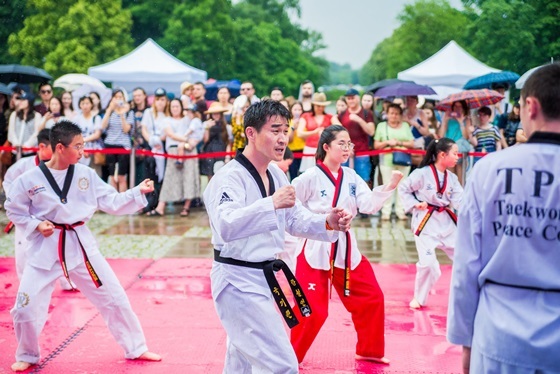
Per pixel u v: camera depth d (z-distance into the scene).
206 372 5.13
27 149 11.16
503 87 12.72
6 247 9.27
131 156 11.39
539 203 2.83
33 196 5.03
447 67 15.32
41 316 5.09
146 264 8.41
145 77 16.11
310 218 3.97
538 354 2.78
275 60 44.69
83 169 5.18
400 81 12.12
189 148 11.61
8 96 13.45
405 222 11.30
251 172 3.85
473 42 22.23
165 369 5.18
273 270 3.84
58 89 28.28
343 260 5.11
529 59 20.25
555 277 2.81
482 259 2.95
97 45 29.95
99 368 5.18
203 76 17.17
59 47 28.48
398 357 5.45
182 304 6.80
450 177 6.64
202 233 10.34
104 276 5.21
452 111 10.98
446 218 6.70
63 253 5.07
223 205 3.64
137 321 5.36
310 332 5.09
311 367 5.24
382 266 8.38
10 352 5.52
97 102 11.80
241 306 3.80
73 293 7.09
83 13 28.92
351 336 5.93
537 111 2.93
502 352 2.83
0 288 7.33
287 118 3.84
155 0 36.84
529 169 2.86
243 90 12.23
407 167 11.19
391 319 6.39
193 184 11.74
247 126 3.84
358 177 5.27
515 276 2.86
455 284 3.00
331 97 64.31
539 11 20.09
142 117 11.97
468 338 3.01
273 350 3.77
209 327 6.13
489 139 10.78
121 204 5.15
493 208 2.91
